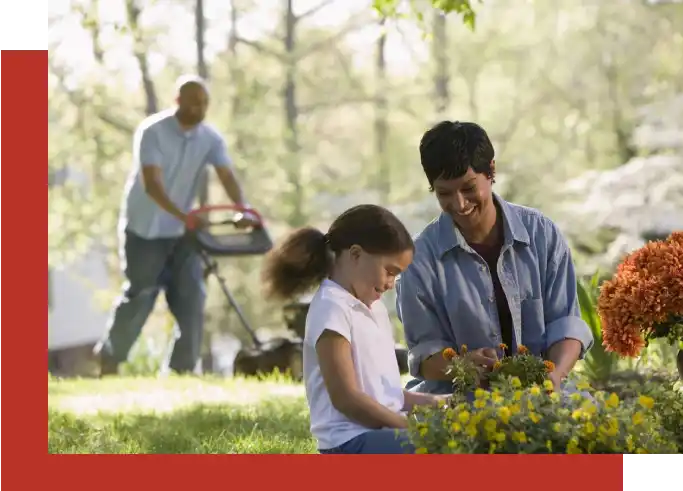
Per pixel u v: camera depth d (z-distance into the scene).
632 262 4.54
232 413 6.28
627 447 3.60
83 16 15.91
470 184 4.16
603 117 17.17
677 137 16.17
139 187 9.94
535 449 3.49
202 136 10.02
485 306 4.34
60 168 16.91
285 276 4.10
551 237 4.43
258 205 17.11
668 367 6.91
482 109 17.56
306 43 17.59
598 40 17.23
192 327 10.00
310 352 3.93
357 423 3.80
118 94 16.97
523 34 17.53
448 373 3.96
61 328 16.38
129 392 7.40
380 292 4.00
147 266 9.95
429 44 17.56
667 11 17.11
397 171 17.56
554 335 4.34
